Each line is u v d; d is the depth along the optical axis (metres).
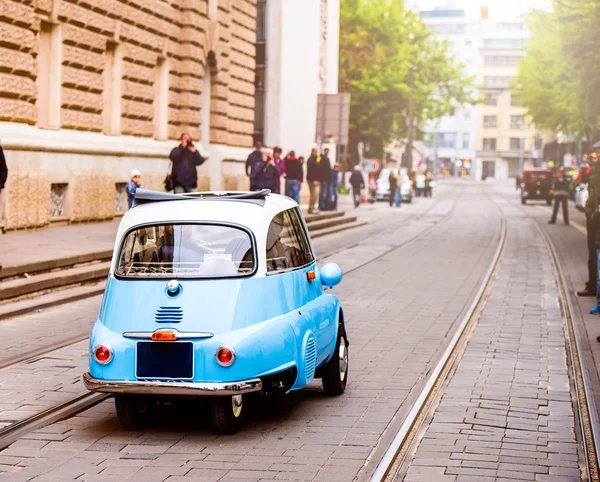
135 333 7.82
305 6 44.94
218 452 7.52
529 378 10.30
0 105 19.30
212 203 8.55
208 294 7.94
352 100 69.62
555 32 39.88
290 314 8.35
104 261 17.72
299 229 9.35
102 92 24.12
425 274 19.83
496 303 15.98
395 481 6.84
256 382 7.75
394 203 56.38
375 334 12.88
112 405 9.07
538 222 39.03
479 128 171.38
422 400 9.18
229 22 32.66
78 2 22.33
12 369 10.40
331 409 8.95
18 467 7.09
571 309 15.25
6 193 19.56
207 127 32.06
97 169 23.78
